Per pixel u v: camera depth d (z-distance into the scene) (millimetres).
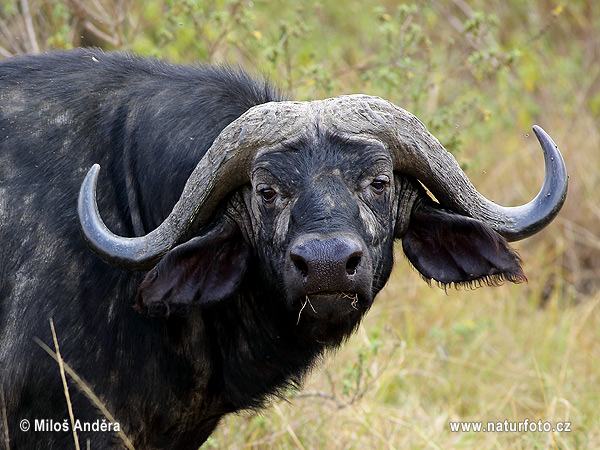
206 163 13984
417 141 14281
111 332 14547
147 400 15023
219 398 15969
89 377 14469
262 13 33906
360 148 13609
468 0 37500
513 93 33094
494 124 31188
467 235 14781
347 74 30625
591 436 19922
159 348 14906
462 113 25953
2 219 14508
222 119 15188
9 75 15398
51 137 14875
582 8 37219
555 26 36500
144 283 13633
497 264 14680
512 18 36625
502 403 21922
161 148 15070
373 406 20094
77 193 14680
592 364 23672
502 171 30141
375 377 19969
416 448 19547
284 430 18828
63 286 14422
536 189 29766
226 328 15484
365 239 13391
